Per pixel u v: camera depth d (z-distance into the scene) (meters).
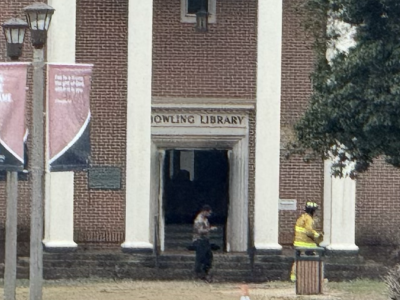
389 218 49.25
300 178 49.12
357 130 32.72
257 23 48.84
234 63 49.22
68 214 47.66
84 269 47.28
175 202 50.34
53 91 30.72
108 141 48.53
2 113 31.31
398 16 32.09
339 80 33.00
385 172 49.22
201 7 49.25
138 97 47.91
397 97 31.36
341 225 48.47
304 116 34.25
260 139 48.41
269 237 48.16
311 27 35.00
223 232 50.28
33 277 31.36
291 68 49.12
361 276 48.00
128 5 48.31
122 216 48.66
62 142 30.83
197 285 44.69
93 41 48.47
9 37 33.69
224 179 50.31
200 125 49.44
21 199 48.03
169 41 49.06
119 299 38.06
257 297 38.72
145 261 47.56
